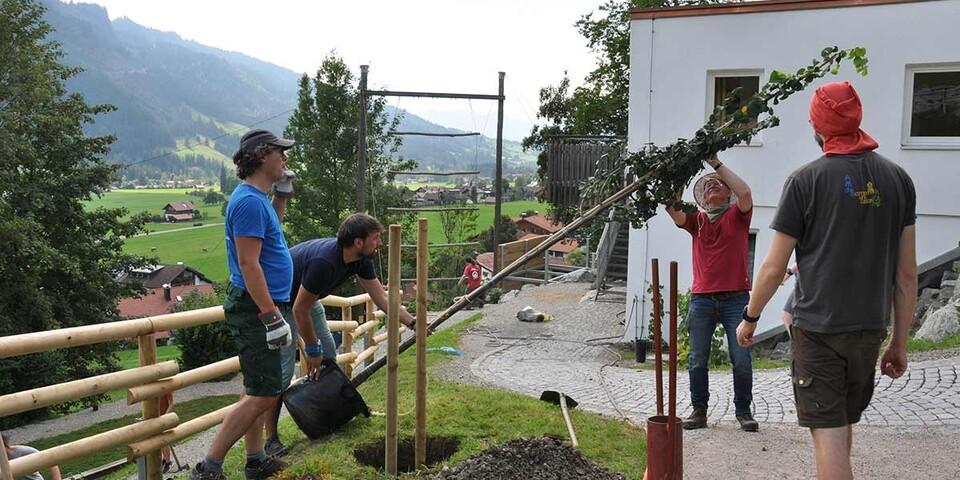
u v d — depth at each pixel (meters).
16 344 3.68
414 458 5.06
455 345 13.82
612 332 15.73
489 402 5.99
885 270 3.15
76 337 4.01
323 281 4.99
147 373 4.47
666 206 5.35
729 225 5.76
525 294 21.77
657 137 14.67
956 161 12.67
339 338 10.66
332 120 36.69
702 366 5.93
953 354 8.56
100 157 30.92
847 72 13.25
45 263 25.66
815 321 3.15
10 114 27.20
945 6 12.50
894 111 13.02
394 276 4.50
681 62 14.34
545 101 35.97
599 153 17.00
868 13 12.98
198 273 81.31
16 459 3.88
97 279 29.34
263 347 4.31
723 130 4.58
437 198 31.00
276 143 4.32
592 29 33.25
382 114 37.12
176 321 4.68
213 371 5.02
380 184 36.56
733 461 5.09
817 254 3.16
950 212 12.77
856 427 5.87
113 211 30.72
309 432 5.19
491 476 4.37
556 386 8.76
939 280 12.69
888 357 3.42
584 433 5.30
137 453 4.50
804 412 3.21
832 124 3.19
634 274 14.95
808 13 13.38
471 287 21.45
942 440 5.49
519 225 59.88
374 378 8.59
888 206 3.13
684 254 14.66
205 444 9.14
